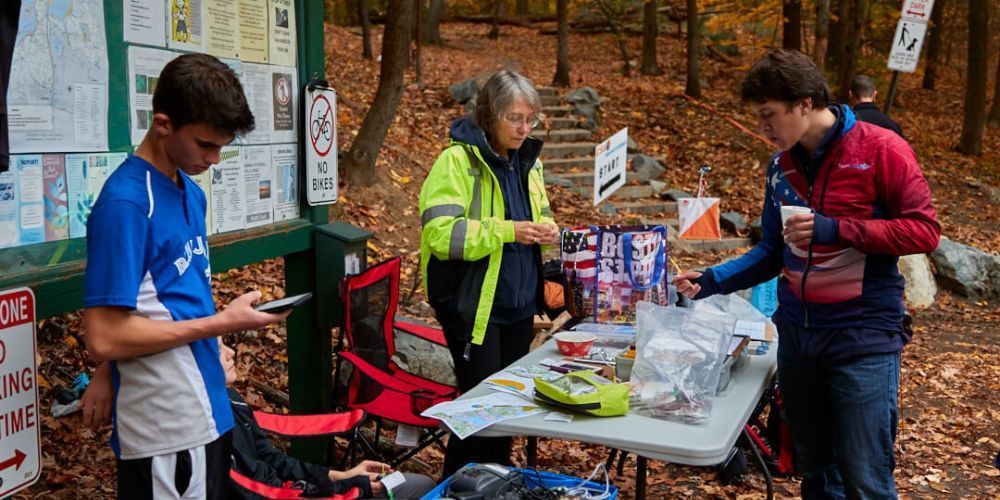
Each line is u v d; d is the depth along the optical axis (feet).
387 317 12.78
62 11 8.23
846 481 8.73
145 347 6.15
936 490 14.26
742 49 73.36
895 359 8.54
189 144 6.19
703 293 10.11
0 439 7.11
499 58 63.98
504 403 8.28
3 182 7.77
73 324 16.80
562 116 43.52
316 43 12.32
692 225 16.35
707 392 7.97
